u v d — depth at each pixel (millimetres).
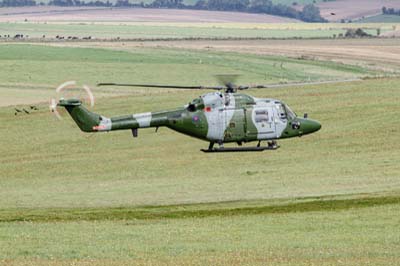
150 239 87312
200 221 103000
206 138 120562
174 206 120250
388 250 79000
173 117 120375
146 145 183000
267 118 121188
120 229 95500
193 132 120375
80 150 180750
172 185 144500
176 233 91750
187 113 120062
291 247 81125
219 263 71188
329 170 152375
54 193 139750
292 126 122562
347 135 184875
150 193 136375
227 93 121438
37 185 150750
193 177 152750
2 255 77312
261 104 121688
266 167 159625
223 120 119938
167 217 108812
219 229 95000
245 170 157500
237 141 121250
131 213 113062
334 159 163750
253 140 121688
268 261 72375
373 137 182375
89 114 119688
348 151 170875
